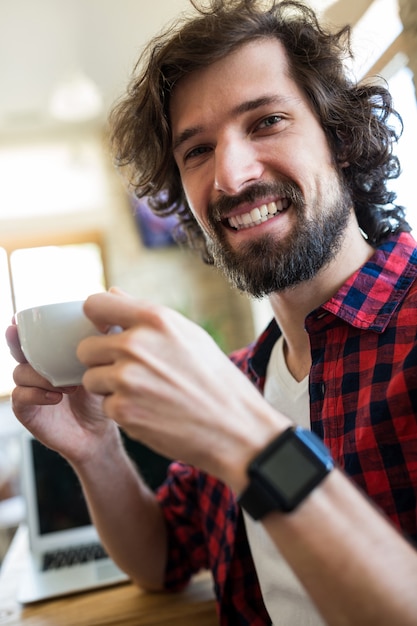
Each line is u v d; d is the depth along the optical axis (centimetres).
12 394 88
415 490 74
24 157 581
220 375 52
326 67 103
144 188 133
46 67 453
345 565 47
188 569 116
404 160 172
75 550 146
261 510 49
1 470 370
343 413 83
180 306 586
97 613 104
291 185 94
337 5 182
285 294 96
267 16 98
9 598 117
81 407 101
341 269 95
